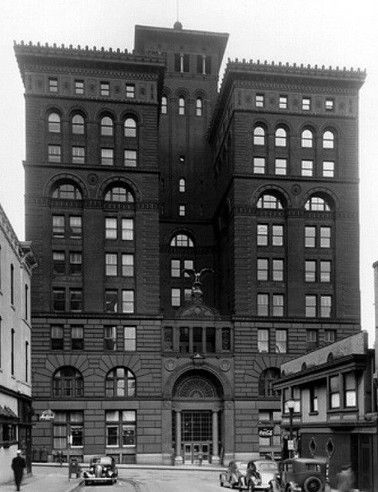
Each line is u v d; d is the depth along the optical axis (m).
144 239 75.62
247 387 73.69
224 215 84.25
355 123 79.75
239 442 72.44
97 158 75.94
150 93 77.69
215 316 74.94
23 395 49.59
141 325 73.81
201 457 72.12
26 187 74.25
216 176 90.88
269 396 73.88
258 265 76.31
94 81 76.88
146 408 72.31
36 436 70.31
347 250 77.69
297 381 43.88
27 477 49.78
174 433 73.94
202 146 95.50
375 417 31.94
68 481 45.38
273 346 74.75
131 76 77.56
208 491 37.84
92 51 76.19
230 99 80.69
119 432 71.94
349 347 37.12
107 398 71.81
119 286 74.69
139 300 74.50
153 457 71.38
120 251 75.19
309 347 75.12
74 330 73.00
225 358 74.00
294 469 28.08
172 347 74.12
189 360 73.62
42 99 75.62
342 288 77.06
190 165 94.69
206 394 75.00
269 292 75.88
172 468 66.00
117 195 76.31
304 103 79.56
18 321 50.03
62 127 75.81
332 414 38.03
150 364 73.12
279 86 79.06
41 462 69.12
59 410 71.31
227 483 41.19
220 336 74.69
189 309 75.00
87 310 73.38
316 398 41.53
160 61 77.56
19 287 50.91
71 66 76.50
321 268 77.31
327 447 38.53
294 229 77.06
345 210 78.25
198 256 90.75
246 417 73.06
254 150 78.00
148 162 76.81
